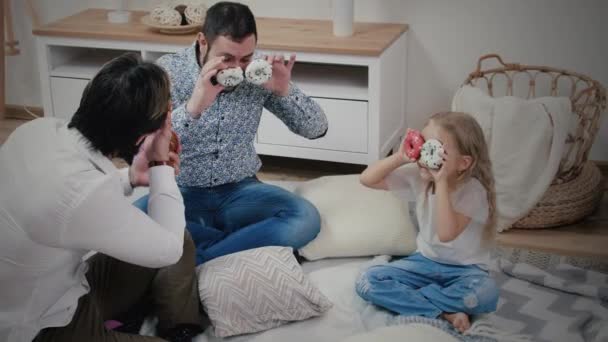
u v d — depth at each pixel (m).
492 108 2.55
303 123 2.29
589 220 2.68
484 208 1.94
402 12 3.07
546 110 2.49
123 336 1.66
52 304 1.52
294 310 1.95
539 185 2.51
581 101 2.97
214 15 2.05
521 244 2.51
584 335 1.95
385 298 2.00
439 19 3.04
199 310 2.00
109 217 1.45
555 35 2.93
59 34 3.07
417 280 2.04
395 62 2.96
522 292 2.13
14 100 3.76
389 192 2.39
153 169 1.68
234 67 2.07
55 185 1.40
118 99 1.45
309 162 3.25
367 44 2.77
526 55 3.00
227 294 1.92
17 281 1.45
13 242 1.41
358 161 2.91
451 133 1.90
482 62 3.06
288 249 2.06
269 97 2.26
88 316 1.61
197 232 2.20
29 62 3.66
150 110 1.48
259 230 2.17
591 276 2.21
